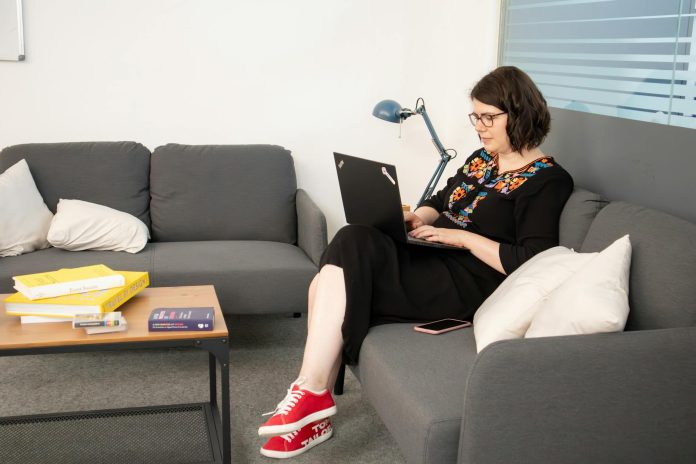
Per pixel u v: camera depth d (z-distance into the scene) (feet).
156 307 6.96
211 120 11.82
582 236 7.01
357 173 7.53
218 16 11.51
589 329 5.31
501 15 10.97
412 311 7.16
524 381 4.99
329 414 6.93
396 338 6.67
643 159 7.46
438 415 5.29
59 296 6.65
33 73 11.12
